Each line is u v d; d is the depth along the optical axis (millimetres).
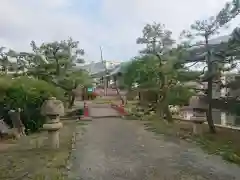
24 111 15172
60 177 6723
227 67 12656
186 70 14562
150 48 19234
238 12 11852
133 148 10328
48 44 22891
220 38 14023
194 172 7305
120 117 21859
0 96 13781
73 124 17953
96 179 6699
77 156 8977
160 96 21562
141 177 6883
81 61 24844
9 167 7496
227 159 8570
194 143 11203
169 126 16281
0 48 23078
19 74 21047
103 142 11531
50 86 17375
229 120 15094
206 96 13648
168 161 8414
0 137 12180
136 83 23500
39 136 12922
